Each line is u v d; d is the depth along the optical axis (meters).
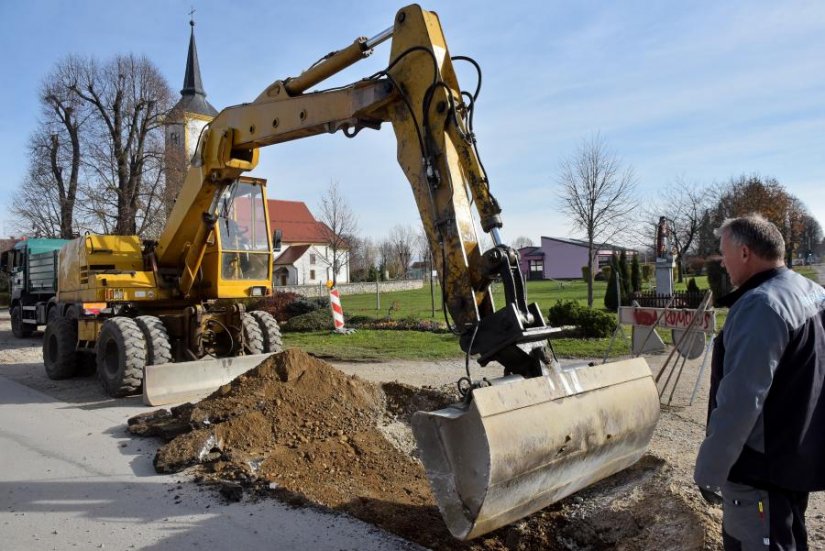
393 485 4.95
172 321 9.38
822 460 2.42
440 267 4.44
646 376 4.29
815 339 2.42
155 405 7.96
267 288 9.84
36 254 16.66
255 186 9.80
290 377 6.84
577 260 61.97
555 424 3.49
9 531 4.16
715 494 2.73
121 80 31.17
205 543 3.89
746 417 2.29
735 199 33.50
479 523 3.21
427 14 4.73
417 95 4.68
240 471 5.08
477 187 4.32
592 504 4.12
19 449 6.10
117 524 4.23
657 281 16.84
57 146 32.47
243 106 7.22
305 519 4.20
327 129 5.75
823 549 3.49
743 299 2.46
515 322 3.84
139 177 31.75
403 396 7.13
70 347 10.08
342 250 35.47
